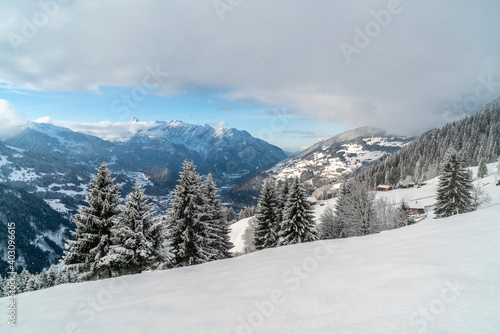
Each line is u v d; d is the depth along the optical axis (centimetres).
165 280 764
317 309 351
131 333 364
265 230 2962
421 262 455
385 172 11338
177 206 2231
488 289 304
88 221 1689
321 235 3647
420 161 10806
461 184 2942
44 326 440
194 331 341
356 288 403
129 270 1591
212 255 2230
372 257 588
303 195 2606
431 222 1027
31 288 3084
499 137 9238
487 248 455
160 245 1712
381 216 3462
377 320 288
